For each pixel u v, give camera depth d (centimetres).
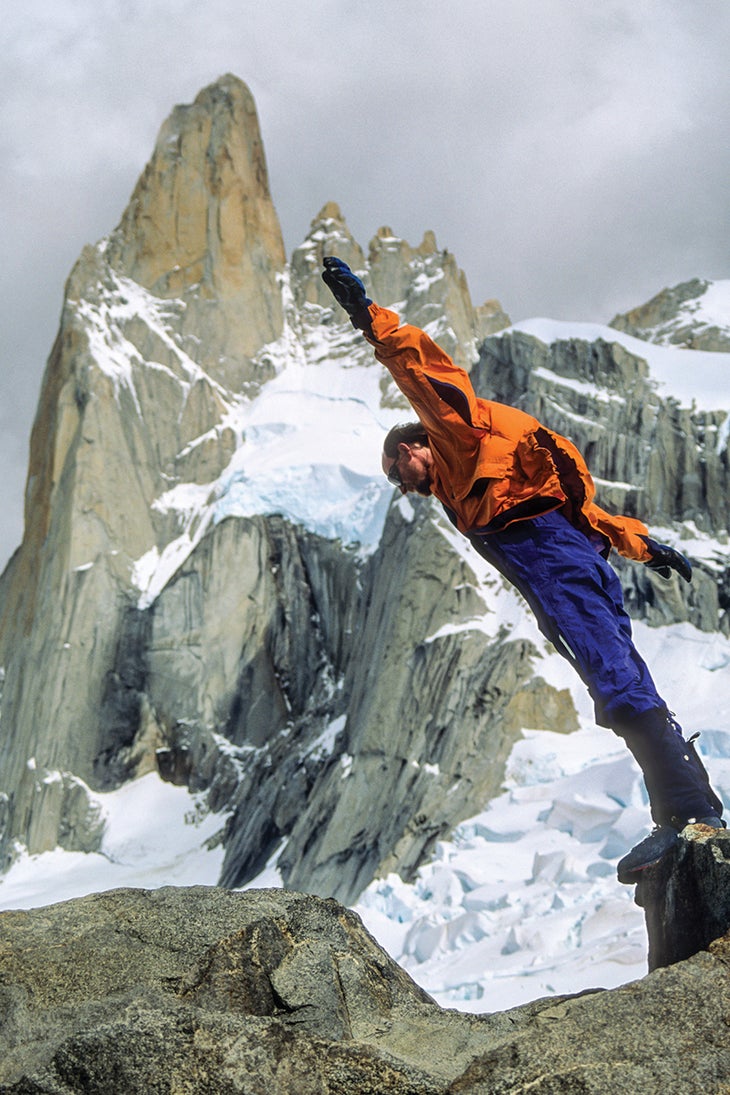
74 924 417
